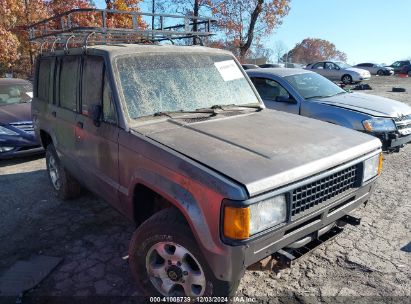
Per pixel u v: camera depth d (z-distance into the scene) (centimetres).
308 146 282
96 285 323
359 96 717
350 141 306
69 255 371
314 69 2608
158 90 342
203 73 380
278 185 235
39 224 439
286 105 691
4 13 1536
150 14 434
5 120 703
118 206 336
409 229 413
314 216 262
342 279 327
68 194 491
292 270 341
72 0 1952
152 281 287
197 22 521
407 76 3522
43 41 526
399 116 627
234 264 229
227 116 350
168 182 260
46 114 485
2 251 379
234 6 2302
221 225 227
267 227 235
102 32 414
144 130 305
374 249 373
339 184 282
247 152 263
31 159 734
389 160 683
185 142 279
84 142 378
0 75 1697
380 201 490
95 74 354
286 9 2423
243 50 2444
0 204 500
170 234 260
